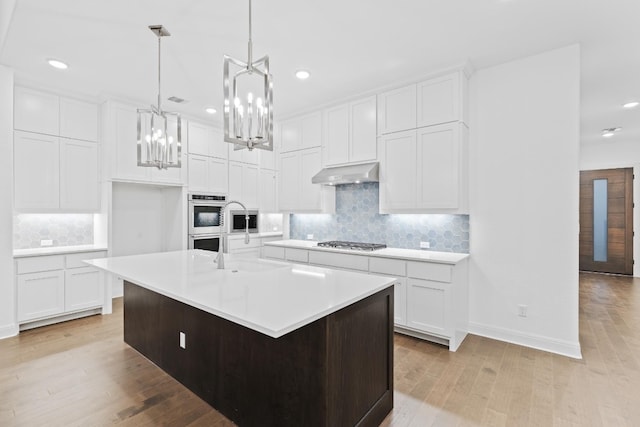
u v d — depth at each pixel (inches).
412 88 136.3
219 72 129.5
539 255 118.3
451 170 125.7
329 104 165.9
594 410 80.7
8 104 125.5
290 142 186.9
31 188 136.5
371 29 101.0
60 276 138.7
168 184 173.2
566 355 111.6
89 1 85.6
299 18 94.7
